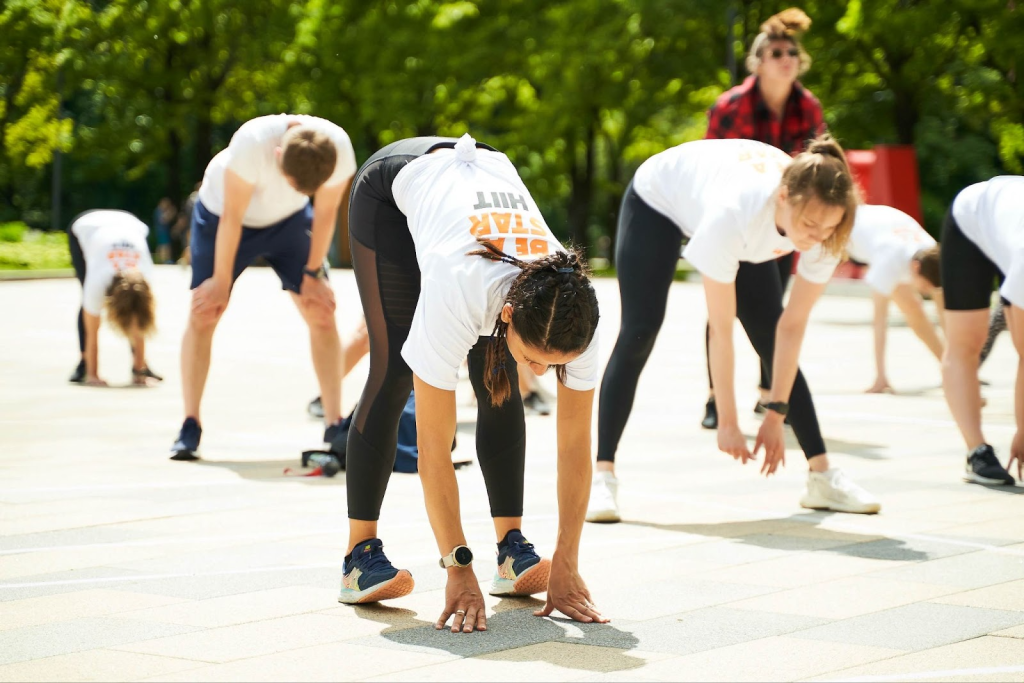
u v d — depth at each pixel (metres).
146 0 31.78
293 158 5.82
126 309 9.27
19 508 5.18
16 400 8.62
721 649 3.30
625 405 5.20
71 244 9.69
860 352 12.24
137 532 4.75
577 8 28.02
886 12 20.48
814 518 5.12
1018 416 5.12
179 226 28.17
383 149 4.00
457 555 3.54
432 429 3.51
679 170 5.23
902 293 8.55
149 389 9.34
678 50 27.25
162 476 5.96
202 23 32.31
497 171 3.73
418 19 31.39
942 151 26.17
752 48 6.70
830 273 4.78
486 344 3.79
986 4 19.61
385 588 3.68
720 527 4.95
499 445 3.87
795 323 4.85
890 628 3.50
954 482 5.90
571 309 3.15
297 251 6.52
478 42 29.91
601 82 28.62
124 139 34.72
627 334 5.24
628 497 5.57
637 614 3.66
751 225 4.71
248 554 4.40
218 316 6.44
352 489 3.77
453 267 3.38
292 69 33.19
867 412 8.24
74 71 31.17
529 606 3.78
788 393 4.88
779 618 3.62
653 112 29.41
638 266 5.27
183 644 3.33
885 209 8.81
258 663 3.17
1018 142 22.11
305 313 6.56
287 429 7.47
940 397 8.99
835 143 4.62
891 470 6.21
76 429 7.38
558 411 3.55
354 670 3.11
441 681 3.02
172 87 34.09
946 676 3.06
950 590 3.95
